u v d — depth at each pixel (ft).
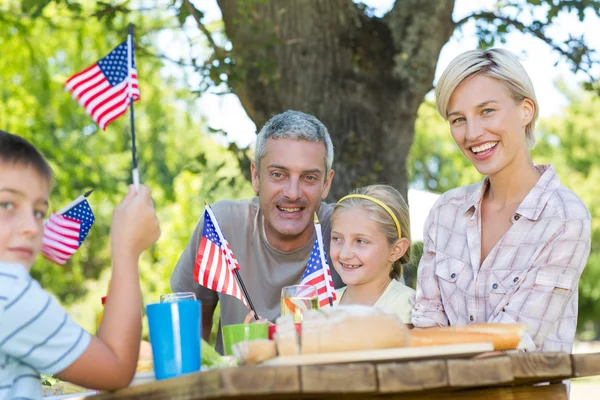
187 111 35.09
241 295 9.37
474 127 8.84
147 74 31.55
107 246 42.70
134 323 6.50
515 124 8.85
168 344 6.55
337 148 17.17
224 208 11.80
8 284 6.10
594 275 64.08
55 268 41.37
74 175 33.71
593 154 61.31
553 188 8.72
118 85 7.41
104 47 30.40
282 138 10.85
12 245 6.49
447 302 9.17
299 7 17.29
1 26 28.14
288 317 6.19
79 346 6.20
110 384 6.35
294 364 5.63
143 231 6.71
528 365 6.40
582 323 73.41
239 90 17.42
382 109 17.47
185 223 31.32
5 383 6.35
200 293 11.83
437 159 55.57
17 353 6.16
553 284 8.24
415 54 17.61
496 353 6.51
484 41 18.43
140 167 38.73
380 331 5.91
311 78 17.30
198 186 31.17
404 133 17.69
